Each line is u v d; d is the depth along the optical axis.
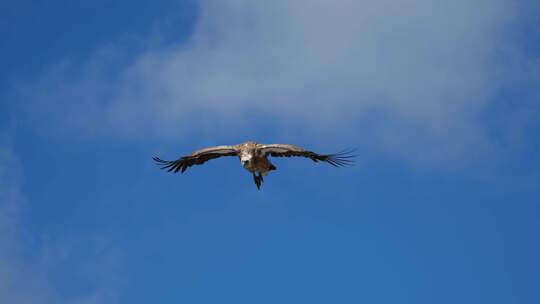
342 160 69.44
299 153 69.00
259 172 69.06
